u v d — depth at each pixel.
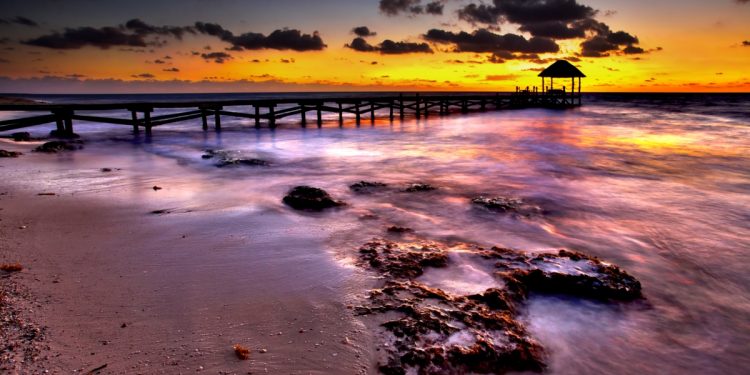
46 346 2.77
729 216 6.69
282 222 5.92
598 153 13.47
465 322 3.13
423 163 11.78
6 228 5.33
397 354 2.77
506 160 12.23
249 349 2.83
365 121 28.44
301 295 3.63
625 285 3.99
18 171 9.58
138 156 12.48
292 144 16.12
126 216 6.04
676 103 54.88
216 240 5.07
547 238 5.68
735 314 3.74
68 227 5.44
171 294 3.61
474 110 39.62
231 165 10.74
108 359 2.67
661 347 3.22
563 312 3.62
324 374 2.61
